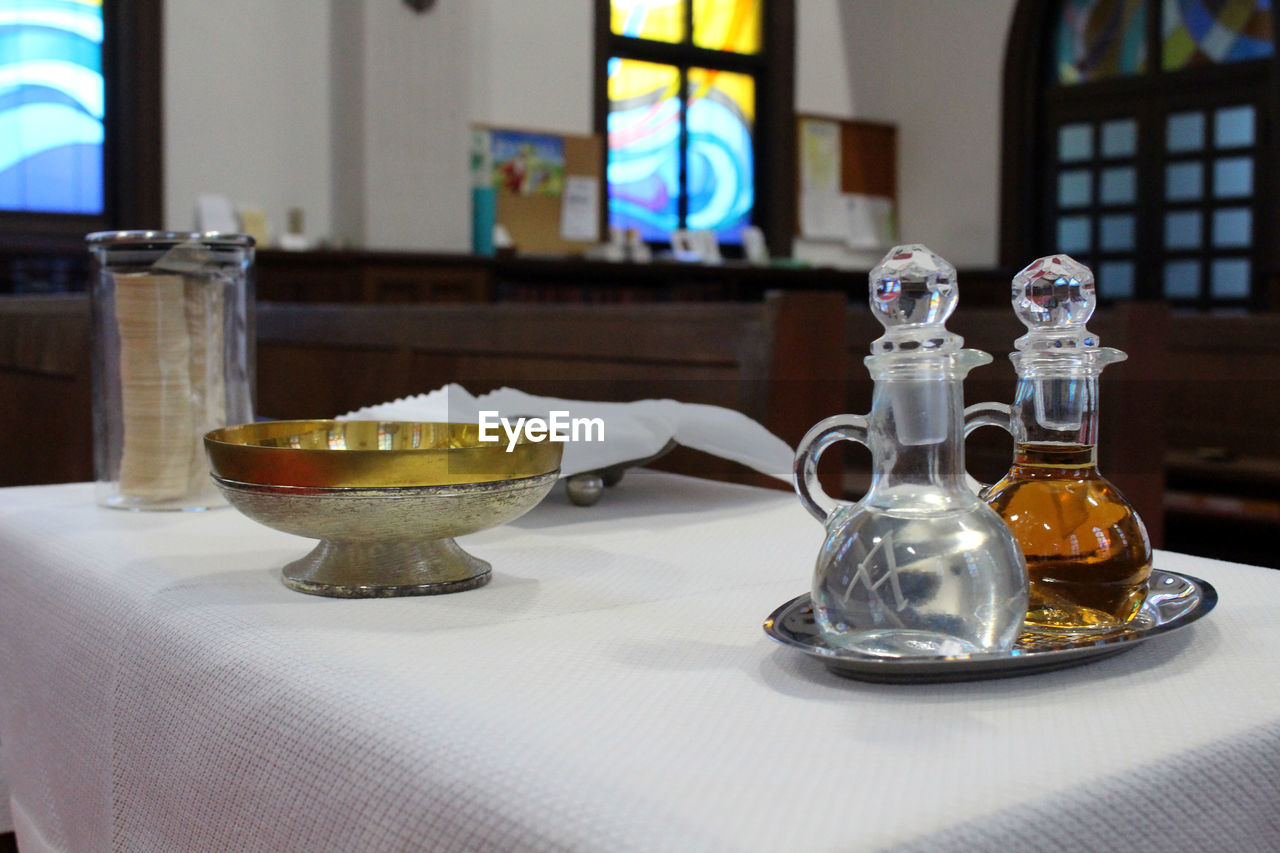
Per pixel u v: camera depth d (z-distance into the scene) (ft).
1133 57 27.48
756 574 2.78
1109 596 2.09
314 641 2.14
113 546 3.03
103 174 20.01
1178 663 2.03
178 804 2.13
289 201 21.24
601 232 25.49
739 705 1.80
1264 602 2.45
